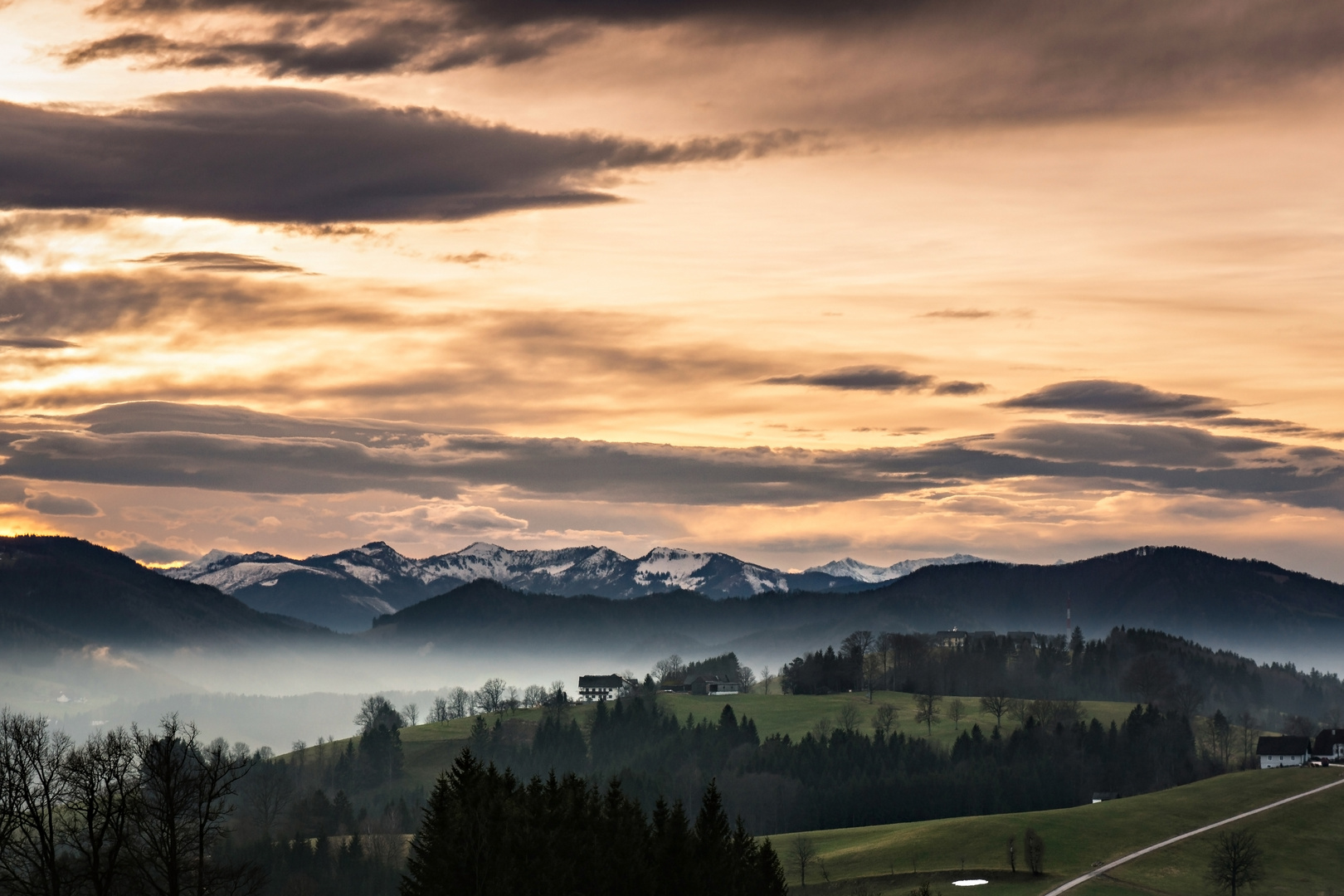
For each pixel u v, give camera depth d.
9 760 60.88
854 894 167.38
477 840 85.62
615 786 104.50
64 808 62.09
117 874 61.19
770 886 109.56
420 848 89.00
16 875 60.19
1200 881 174.00
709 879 96.88
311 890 174.12
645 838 98.25
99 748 63.50
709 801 103.69
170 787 62.59
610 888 90.75
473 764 100.56
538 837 86.06
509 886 82.94
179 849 62.34
